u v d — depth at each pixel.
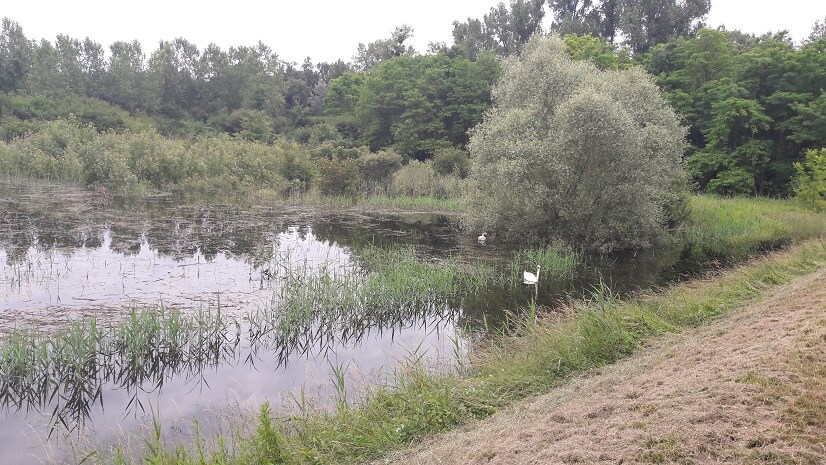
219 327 9.48
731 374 5.18
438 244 19.48
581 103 17.59
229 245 16.80
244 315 10.45
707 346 6.54
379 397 6.54
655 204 19.61
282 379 8.10
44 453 5.96
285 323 9.61
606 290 13.75
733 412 4.36
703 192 37.00
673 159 21.56
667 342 7.42
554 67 20.86
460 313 11.81
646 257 18.80
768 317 7.39
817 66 35.38
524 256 17.36
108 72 55.56
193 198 27.36
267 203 27.73
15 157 31.39
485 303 12.54
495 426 5.37
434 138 45.22
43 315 9.70
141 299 10.90
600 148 17.77
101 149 30.41
